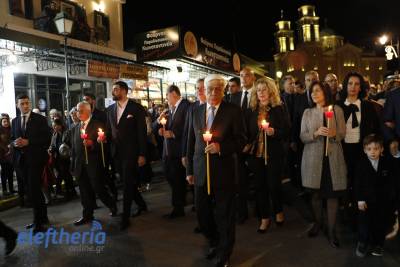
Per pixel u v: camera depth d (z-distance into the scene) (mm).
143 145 5355
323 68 69750
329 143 4230
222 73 19438
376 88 11594
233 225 3752
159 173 10023
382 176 4000
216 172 3707
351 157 4660
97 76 11789
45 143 5508
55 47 10320
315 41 70188
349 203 4984
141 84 16172
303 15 76625
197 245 4543
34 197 5363
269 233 4859
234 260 4027
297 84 6836
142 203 6035
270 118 4805
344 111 4719
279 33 77438
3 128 7836
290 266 3830
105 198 5742
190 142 4102
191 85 20438
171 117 5797
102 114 6984
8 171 7840
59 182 7602
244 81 5566
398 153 4133
